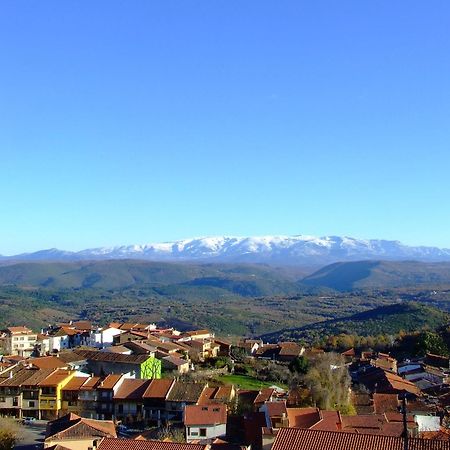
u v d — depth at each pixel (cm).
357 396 11550
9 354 18450
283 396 11062
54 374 12144
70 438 7912
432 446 5844
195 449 6162
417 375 14375
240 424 9506
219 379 13888
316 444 6028
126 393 11356
